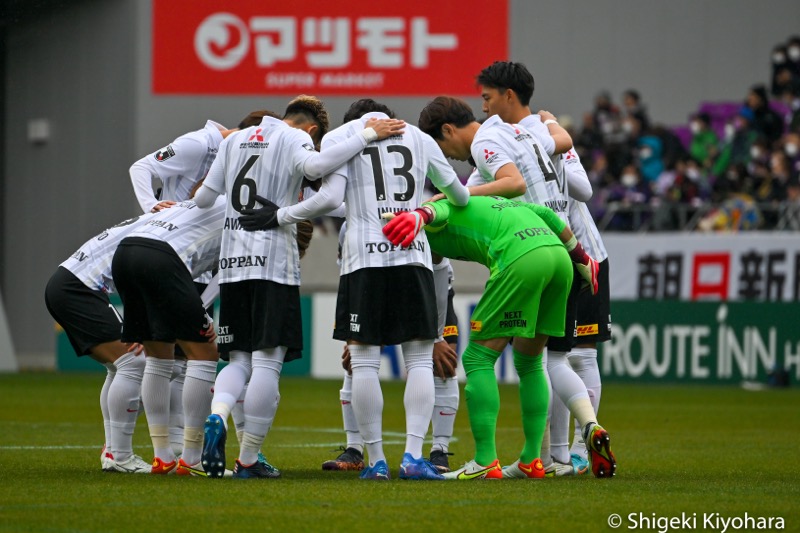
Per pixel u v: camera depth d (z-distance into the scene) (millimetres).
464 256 21875
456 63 81312
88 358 73125
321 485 19875
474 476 21203
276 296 21172
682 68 80375
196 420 21953
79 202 81375
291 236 21500
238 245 21375
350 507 17188
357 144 20953
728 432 35969
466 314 61219
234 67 81562
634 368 60250
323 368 64750
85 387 57344
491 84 23406
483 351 21422
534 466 21672
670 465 25672
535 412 21656
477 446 21484
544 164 22938
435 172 21500
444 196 21938
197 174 25516
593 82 81188
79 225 81375
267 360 21344
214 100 81375
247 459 21562
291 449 29484
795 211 59656
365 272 20828
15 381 62500
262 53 81625
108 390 23594
